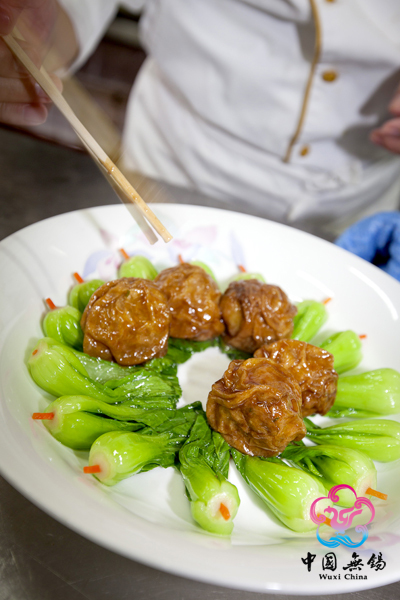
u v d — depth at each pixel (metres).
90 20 0.53
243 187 0.61
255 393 0.28
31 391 0.29
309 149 0.57
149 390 0.32
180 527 0.24
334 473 0.28
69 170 0.52
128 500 0.25
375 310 0.40
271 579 0.20
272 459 0.29
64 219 0.38
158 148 0.64
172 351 0.36
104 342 0.31
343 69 0.51
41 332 0.33
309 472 0.29
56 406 0.27
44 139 0.55
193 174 0.62
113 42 0.99
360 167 0.60
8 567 0.23
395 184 0.69
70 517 0.20
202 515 0.25
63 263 0.36
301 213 0.60
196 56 0.55
